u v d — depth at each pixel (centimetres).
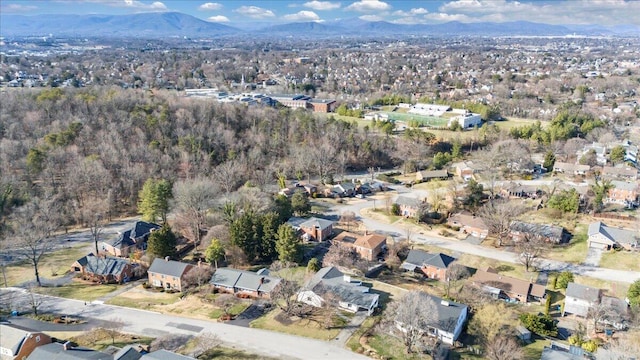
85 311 7688
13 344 6181
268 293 8031
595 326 7319
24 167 12381
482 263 9825
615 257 9806
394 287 8588
